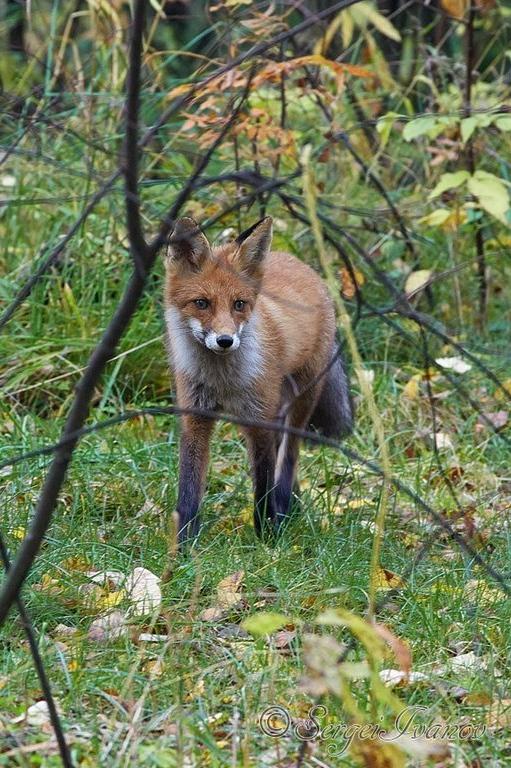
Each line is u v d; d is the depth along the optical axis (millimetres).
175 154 14617
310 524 9625
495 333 14195
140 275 5410
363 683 6680
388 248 14117
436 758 5898
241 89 12523
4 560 5930
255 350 9969
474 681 6930
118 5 13055
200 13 17578
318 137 14891
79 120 13828
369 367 13406
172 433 11312
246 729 6043
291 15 15156
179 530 9414
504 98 14312
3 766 5766
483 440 12172
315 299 11172
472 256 14875
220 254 10055
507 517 9844
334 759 6016
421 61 15297
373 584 6031
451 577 8461
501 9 14773
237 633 7605
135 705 6250
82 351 12359
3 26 13664
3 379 12109
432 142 15133
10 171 14070
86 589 8055
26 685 6617
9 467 10328
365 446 11945
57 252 6723
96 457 10367
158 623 7758
